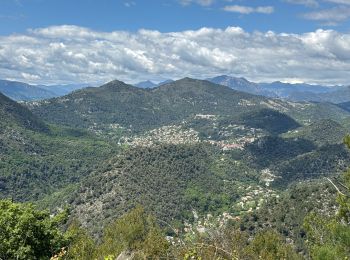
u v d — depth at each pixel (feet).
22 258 74.38
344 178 55.36
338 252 45.75
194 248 39.27
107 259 44.01
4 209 79.97
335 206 209.67
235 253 42.42
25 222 76.38
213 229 52.26
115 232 135.74
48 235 80.18
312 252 50.16
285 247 111.24
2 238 75.87
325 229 54.54
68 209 88.07
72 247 99.71
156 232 102.01
